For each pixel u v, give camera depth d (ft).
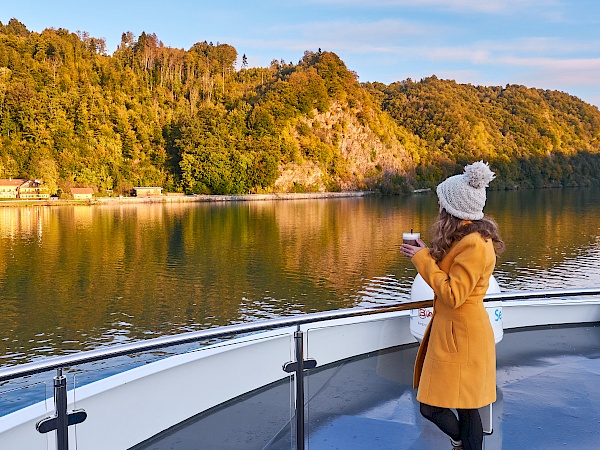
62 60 397.39
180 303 120.47
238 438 10.01
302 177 402.31
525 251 180.45
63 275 150.41
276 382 9.98
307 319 9.29
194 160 367.86
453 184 8.37
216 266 162.71
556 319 16.42
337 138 425.69
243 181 379.55
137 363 9.50
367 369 12.43
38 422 7.22
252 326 8.75
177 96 434.71
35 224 251.80
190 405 10.55
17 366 6.94
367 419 10.59
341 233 228.43
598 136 629.92
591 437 10.03
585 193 455.63
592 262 162.20
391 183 430.61
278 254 182.09
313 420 10.15
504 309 15.90
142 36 468.34
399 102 533.96
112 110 369.30
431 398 8.45
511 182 492.13
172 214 294.05
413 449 9.65
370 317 12.87
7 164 335.67
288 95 414.41
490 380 8.53
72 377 7.52
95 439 8.88
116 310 114.83
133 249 192.13
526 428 10.37
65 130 346.74
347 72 457.68
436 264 8.36
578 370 13.07
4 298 124.77
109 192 353.31
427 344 8.96
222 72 493.77
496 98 618.03
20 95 342.64
